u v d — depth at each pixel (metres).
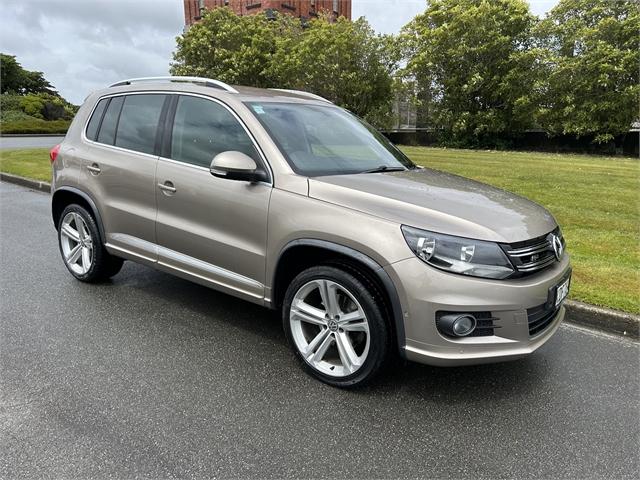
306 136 3.78
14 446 2.57
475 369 3.50
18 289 4.82
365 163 3.83
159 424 2.79
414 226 2.83
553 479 2.45
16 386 3.14
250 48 34.44
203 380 3.27
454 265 2.74
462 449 2.66
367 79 30.98
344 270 3.05
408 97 30.75
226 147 3.65
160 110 4.15
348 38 30.39
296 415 2.91
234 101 3.72
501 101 28.31
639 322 4.07
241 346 3.76
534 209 3.36
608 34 24.17
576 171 13.15
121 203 4.33
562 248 3.32
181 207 3.84
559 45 26.14
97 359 3.51
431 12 29.08
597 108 24.00
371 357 3.01
